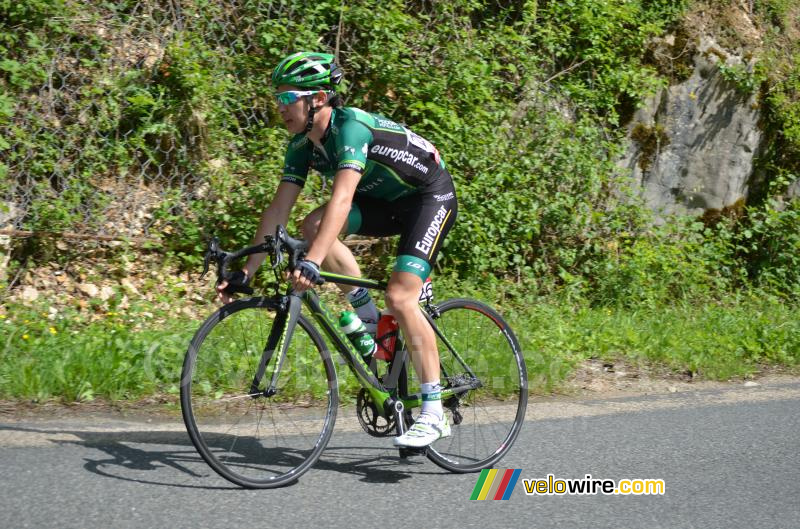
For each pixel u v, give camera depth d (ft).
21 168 23.70
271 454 14.42
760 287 34.12
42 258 23.25
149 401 17.90
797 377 25.08
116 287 23.22
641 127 33.88
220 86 26.07
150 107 25.58
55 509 12.03
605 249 30.66
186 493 13.11
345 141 13.79
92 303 22.74
